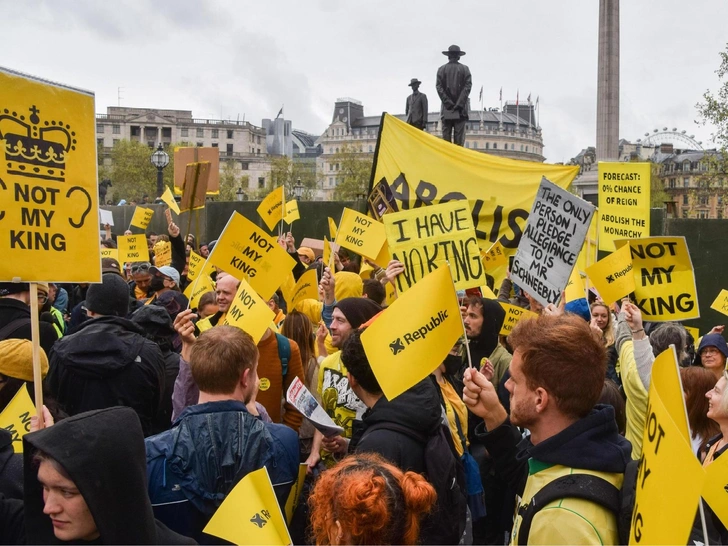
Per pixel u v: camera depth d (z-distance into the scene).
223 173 106.00
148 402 4.19
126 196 79.56
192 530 2.86
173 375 4.85
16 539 2.57
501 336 5.54
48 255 3.24
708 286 15.20
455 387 4.54
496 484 4.07
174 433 2.94
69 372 4.01
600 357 2.41
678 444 1.75
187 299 7.20
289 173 98.38
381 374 2.99
